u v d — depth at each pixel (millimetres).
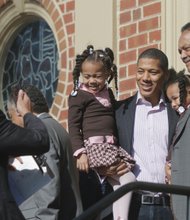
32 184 8703
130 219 9008
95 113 9164
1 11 12281
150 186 7797
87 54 9328
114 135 9203
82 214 7422
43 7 11969
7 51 12383
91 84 9219
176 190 7945
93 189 9188
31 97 8867
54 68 11914
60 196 8758
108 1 11219
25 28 12281
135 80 10844
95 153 9062
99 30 11273
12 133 7734
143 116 9203
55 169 8664
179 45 9180
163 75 9227
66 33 11648
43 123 8148
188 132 8805
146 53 9250
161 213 9008
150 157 9133
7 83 12352
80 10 11492
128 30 11031
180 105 9203
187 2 10617
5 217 7660
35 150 7805
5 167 7801
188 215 8117
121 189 7637
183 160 8773
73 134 9141
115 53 11094
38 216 8586
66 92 11555
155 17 10805
